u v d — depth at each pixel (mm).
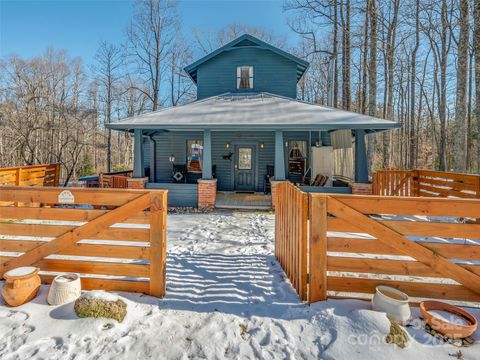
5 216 3285
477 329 2531
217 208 8773
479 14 10672
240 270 3969
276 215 4484
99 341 2402
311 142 11523
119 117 28484
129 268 3205
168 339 2461
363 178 8625
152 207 3129
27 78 19078
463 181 7145
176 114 9570
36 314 2713
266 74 12445
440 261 2811
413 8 17234
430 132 28203
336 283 3000
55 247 3250
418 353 2240
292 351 2340
